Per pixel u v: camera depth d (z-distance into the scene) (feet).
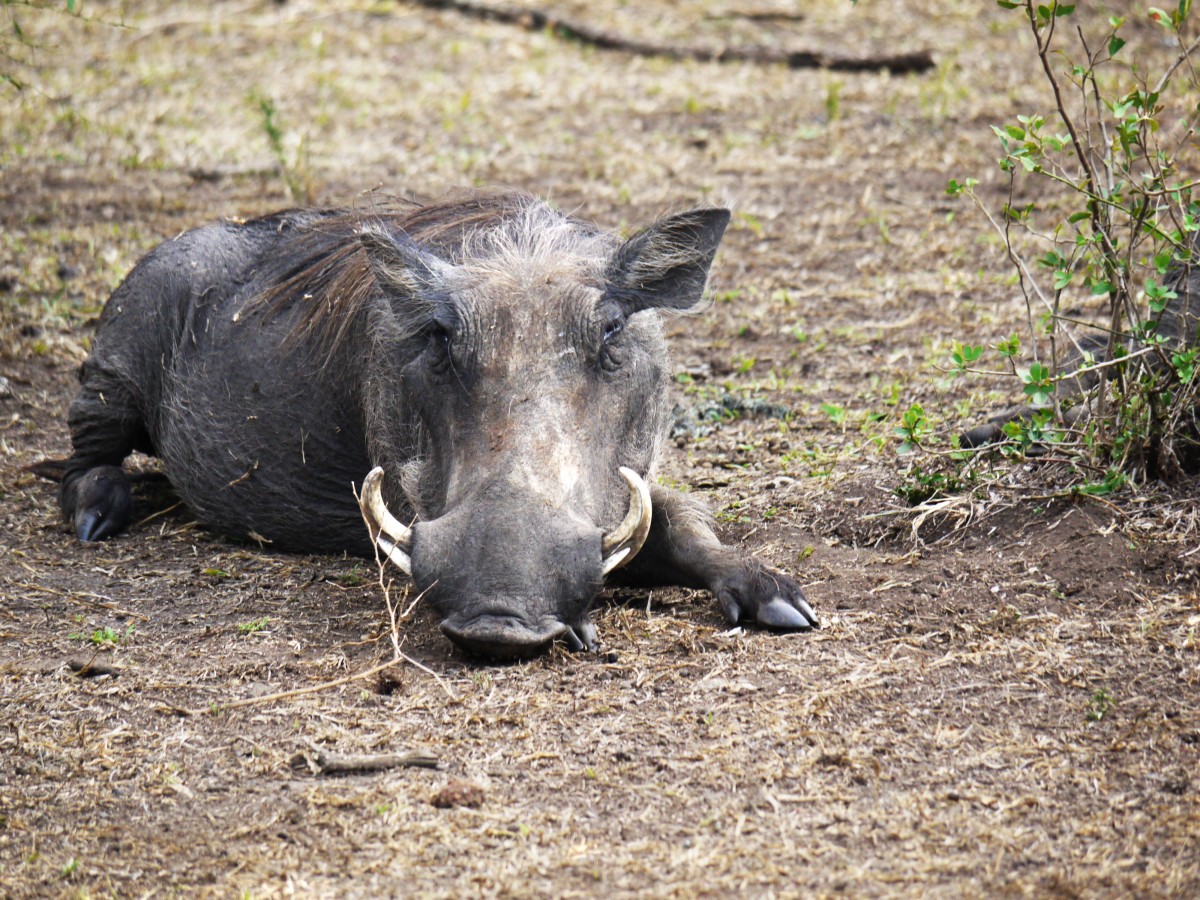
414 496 29.40
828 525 33.14
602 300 28.76
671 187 62.85
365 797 22.82
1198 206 31.27
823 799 22.21
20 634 29.84
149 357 38.50
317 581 32.99
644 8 89.15
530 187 62.95
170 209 60.95
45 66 81.00
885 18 85.30
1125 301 31.45
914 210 59.26
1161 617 27.20
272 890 20.53
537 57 83.15
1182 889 19.52
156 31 88.48
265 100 68.69
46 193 63.05
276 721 25.49
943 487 33.09
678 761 23.41
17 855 21.76
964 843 20.90
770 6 88.63
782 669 26.30
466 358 27.94
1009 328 46.88
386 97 76.79
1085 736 23.63
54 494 39.50
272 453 35.78
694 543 29.71
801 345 48.03
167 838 22.07
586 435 27.68
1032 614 27.89
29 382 46.75
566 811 22.20
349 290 34.12
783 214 59.98
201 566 34.27
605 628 28.60
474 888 20.34
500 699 25.67
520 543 25.63
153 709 26.20
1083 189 31.76
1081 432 32.89
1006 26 81.15
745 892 19.94
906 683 25.62
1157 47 72.79
